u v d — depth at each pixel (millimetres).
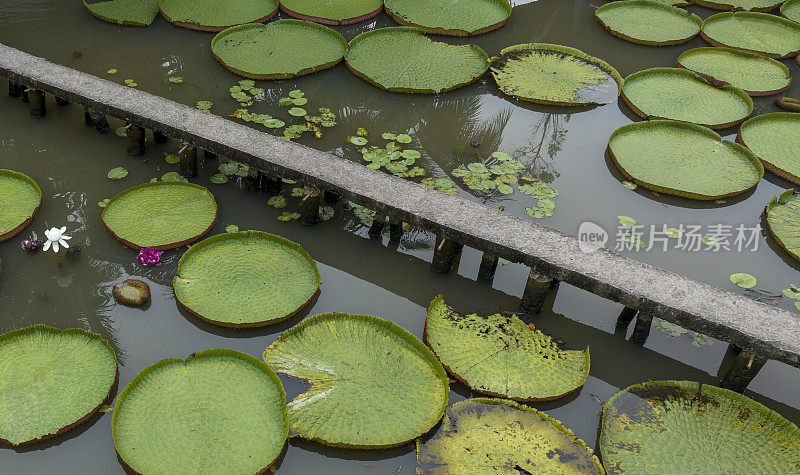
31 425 3031
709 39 7117
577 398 3504
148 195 4457
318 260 4254
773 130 5719
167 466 2896
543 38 7137
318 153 4543
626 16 7574
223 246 4098
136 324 3666
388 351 3533
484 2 7539
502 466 3016
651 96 6094
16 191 4402
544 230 4051
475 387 3396
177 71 6020
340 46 6492
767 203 5059
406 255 4371
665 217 4855
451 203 4203
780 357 3396
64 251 4062
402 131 5559
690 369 3754
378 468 3072
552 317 3984
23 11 6695
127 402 3146
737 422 3338
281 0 7109
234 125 4750
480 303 4035
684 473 3068
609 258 3873
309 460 3078
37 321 3631
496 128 5691
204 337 3633
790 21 7434
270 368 3312
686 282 3760
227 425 3080
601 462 3119
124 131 5266
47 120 5293
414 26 6914
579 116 5918
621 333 3934
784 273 4449
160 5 6703
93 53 6156
